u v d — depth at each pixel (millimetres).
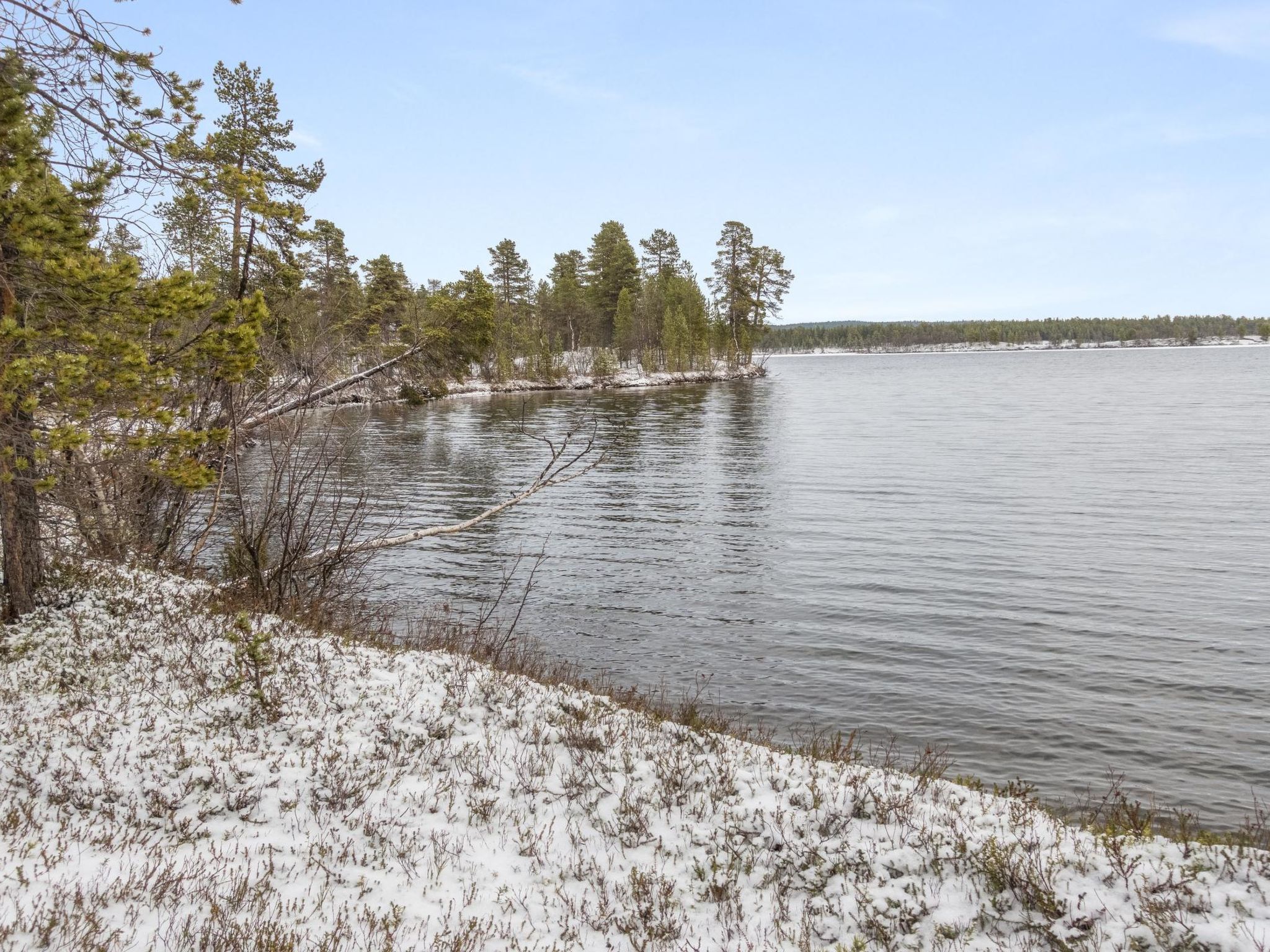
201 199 9289
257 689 8008
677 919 5184
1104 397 71938
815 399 75562
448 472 34688
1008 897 5090
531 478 33125
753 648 14367
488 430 49844
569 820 6426
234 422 13500
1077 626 15164
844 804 6465
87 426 8625
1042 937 4727
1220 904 4723
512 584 18578
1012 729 11031
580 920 5148
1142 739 10719
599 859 5906
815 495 29016
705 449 41781
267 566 13281
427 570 19844
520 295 93625
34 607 10227
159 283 8141
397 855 5762
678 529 24062
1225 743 10609
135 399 8555
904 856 5586
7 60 6633
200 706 8000
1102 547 20844
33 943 4250
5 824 5699
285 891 5234
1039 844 5637
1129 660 13477
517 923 5082
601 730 8211
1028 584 17844
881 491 29422
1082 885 5078
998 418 55656
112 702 7996
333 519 14625
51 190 7176
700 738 8297
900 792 6891
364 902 5164
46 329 7688
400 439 45438
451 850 5891
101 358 7898
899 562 19844
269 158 21078
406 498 28859
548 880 5621
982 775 9789
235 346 9555
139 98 7566
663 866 5824
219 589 12398
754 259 98688
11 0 6699
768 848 5949
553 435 47469
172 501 14711
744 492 29984
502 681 9438
